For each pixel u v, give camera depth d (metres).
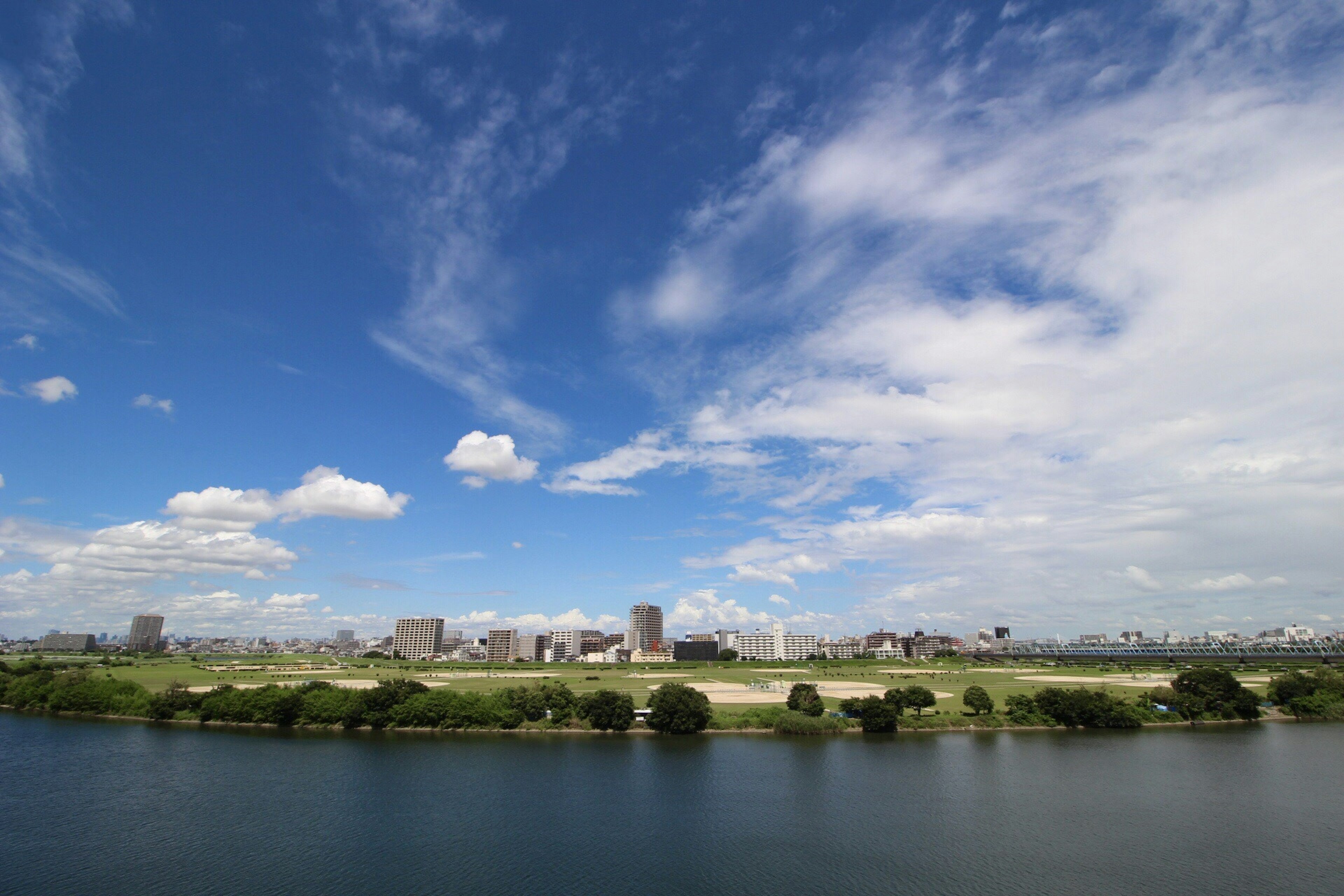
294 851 93.44
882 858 91.94
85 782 123.88
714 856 92.56
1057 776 130.75
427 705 170.00
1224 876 87.12
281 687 192.62
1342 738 166.88
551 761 138.62
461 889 82.38
